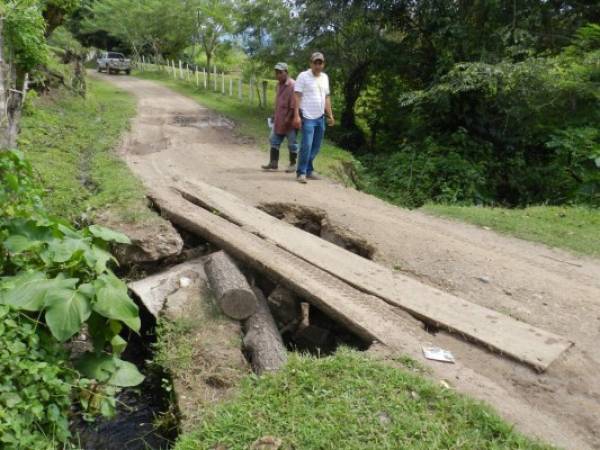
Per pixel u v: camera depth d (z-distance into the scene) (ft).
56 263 12.22
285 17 59.41
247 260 17.38
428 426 9.92
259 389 11.35
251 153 38.37
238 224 20.71
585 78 35.86
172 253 18.84
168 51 140.36
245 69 72.59
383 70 55.11
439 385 11.21
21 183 14.58
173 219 21.02
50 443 10.19
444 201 37.83
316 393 10.90
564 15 44.14
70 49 69.31
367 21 51.62
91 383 12.19
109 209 21.43
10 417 9.62
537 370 12.31
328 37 55.72
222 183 27.89
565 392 11.73
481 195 39.37
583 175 33.22
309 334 16.92
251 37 63.93
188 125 51.31
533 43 42.50
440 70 45.57
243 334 15.21
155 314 15.94
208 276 17.13
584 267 18.85
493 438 9.77
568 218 24.47
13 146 24.95
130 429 12.87
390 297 15.26
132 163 31.53
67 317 10.77
